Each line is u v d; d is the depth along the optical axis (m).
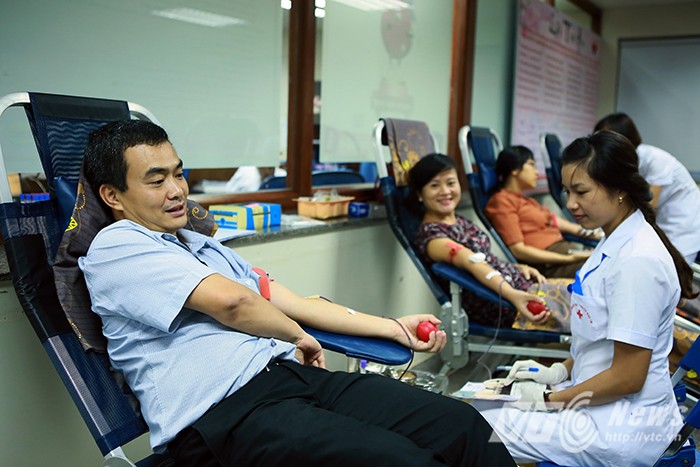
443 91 3.47
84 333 1.22
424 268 2.35
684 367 1.34
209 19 2.09
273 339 1.34
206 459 1.15
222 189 2.29
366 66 2.87
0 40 1.56
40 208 1.29
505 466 1.16
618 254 1.33
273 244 2.10
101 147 1.25
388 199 2.39
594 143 1.36
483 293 2.18
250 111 2.31
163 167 1.26
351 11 2.73
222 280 1.24
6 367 1.40
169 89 1.99
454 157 3.58
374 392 1.25
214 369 1.21
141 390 1.21
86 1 1.73
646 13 5.49
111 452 1.10
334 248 2.40
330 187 2.79
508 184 2.98
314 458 1.07
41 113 1.31
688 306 2.09
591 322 1.37
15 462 1.44
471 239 2.42
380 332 1.54
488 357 2.98
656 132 5.66
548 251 2.92
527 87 4.28
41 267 1.25
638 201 1.36
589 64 5.41
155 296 1.18
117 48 1.82
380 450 1.04
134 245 1.21
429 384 2.31
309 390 1.26
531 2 4.14
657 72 5.56
